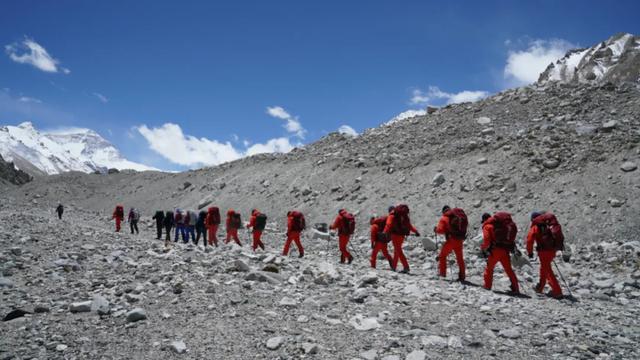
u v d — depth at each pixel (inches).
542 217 446.6
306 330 282.2
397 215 554.3
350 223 632.4
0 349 239.5
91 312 307.9
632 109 1189.1
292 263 529.0
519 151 1104.8
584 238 773.9
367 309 338.0
